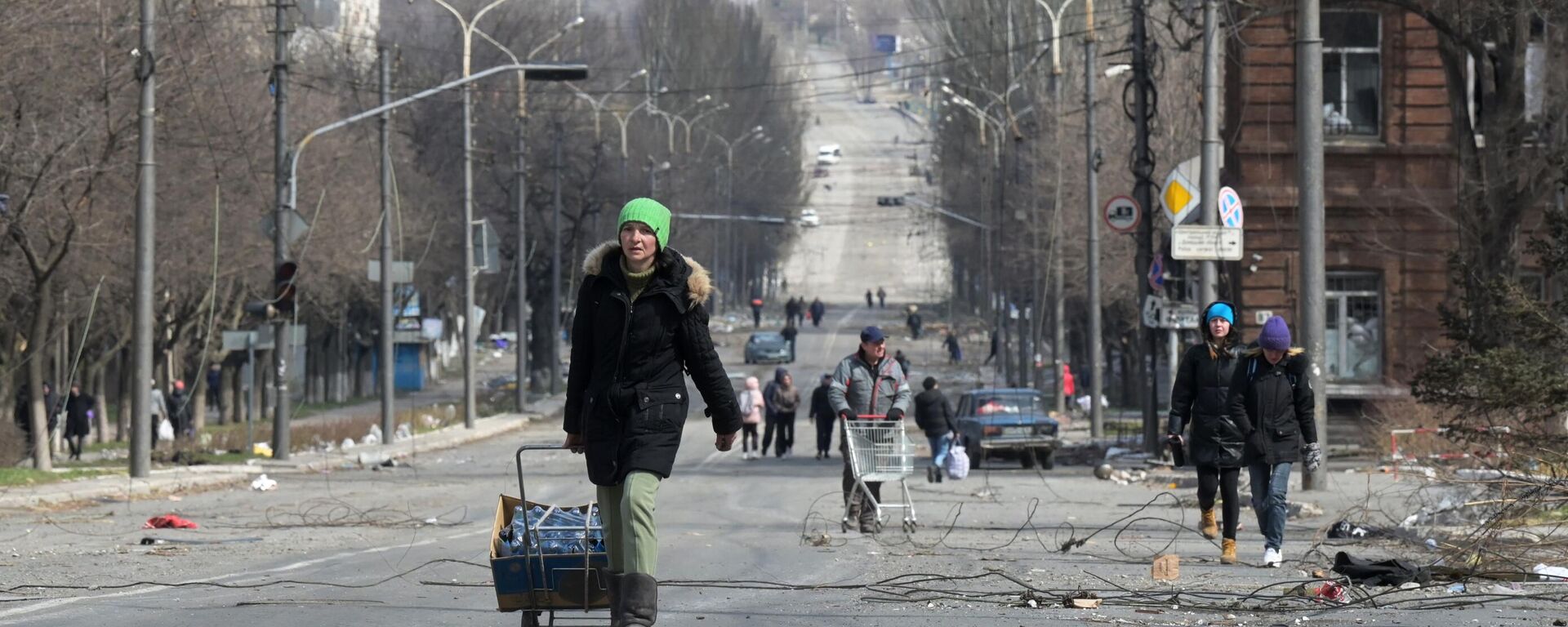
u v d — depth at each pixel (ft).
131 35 324.19
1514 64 276.82
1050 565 136.98
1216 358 137.90
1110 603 107.24
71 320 394.11
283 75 338.95
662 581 121.19
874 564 138.31
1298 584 117.91
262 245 433.89
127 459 388.78
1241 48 353.31
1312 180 225.35
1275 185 351.87
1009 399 352.90
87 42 302.04
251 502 240.53
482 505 232.12
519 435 507.30
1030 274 628.69
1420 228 349.61
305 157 474.90
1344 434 349.61
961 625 96.63
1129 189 533.55
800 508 224.74
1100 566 136.05
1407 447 286.25
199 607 104.63
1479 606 104.01
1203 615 102.37
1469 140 288.71
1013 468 342.85
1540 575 119.85
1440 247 347.97
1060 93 533.14
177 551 153.79
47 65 288.71
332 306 608.19
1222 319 137.69
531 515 82.48
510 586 79.71
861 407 174.50
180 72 339.57
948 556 147.33
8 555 149.59
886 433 173.88
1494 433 165.17
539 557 79.30
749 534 176.14
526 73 321.52
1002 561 140.77
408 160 630.33
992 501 232.32
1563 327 174.81
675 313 75.72
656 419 75.66
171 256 376.68
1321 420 227.61
